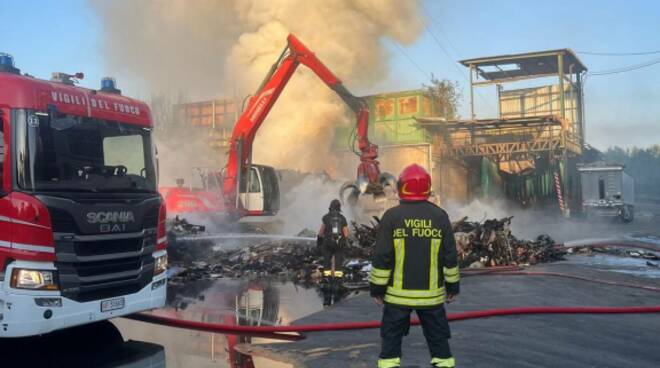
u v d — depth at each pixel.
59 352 5.73
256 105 16.70
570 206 41.06
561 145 36.25
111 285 5.91
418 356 5.39
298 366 5.16
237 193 16.61
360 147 16.41
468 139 38.88
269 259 12.77
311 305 8.25
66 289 5.51
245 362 5.30
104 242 5.88
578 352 5.61
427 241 4.28
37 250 5.34
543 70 45.19
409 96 37.50
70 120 5.98
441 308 4.35
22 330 5.23
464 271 11.88
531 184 42.25
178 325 6.85
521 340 6.05
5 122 5.52
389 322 4.32
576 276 10.86
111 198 6.05
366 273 10.95
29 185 5.46
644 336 6.32
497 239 13.10
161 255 6.65
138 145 6.80
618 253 15.93
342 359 5.35
